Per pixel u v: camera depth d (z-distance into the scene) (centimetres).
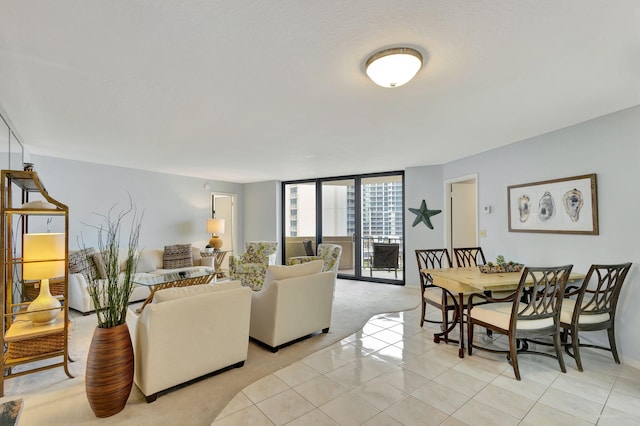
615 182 274
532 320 247
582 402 208
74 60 181
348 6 135
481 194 438
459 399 212
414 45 167
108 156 447
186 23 147
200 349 231
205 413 198
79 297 396
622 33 157
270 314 293
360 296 505
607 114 280
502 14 142
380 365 263
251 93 229
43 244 237
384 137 353
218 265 645
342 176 654
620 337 271
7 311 254
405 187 564
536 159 352
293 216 714
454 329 353
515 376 241
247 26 149
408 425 185
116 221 523
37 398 216
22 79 205
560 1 133
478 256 439
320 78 205
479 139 365
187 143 375
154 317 207
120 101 243
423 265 538
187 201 641
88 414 198
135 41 162
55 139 353
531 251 359
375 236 626
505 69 195
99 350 193
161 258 539
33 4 133
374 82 204
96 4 133
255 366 263
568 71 199
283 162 502
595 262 290
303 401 211
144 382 209
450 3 134
